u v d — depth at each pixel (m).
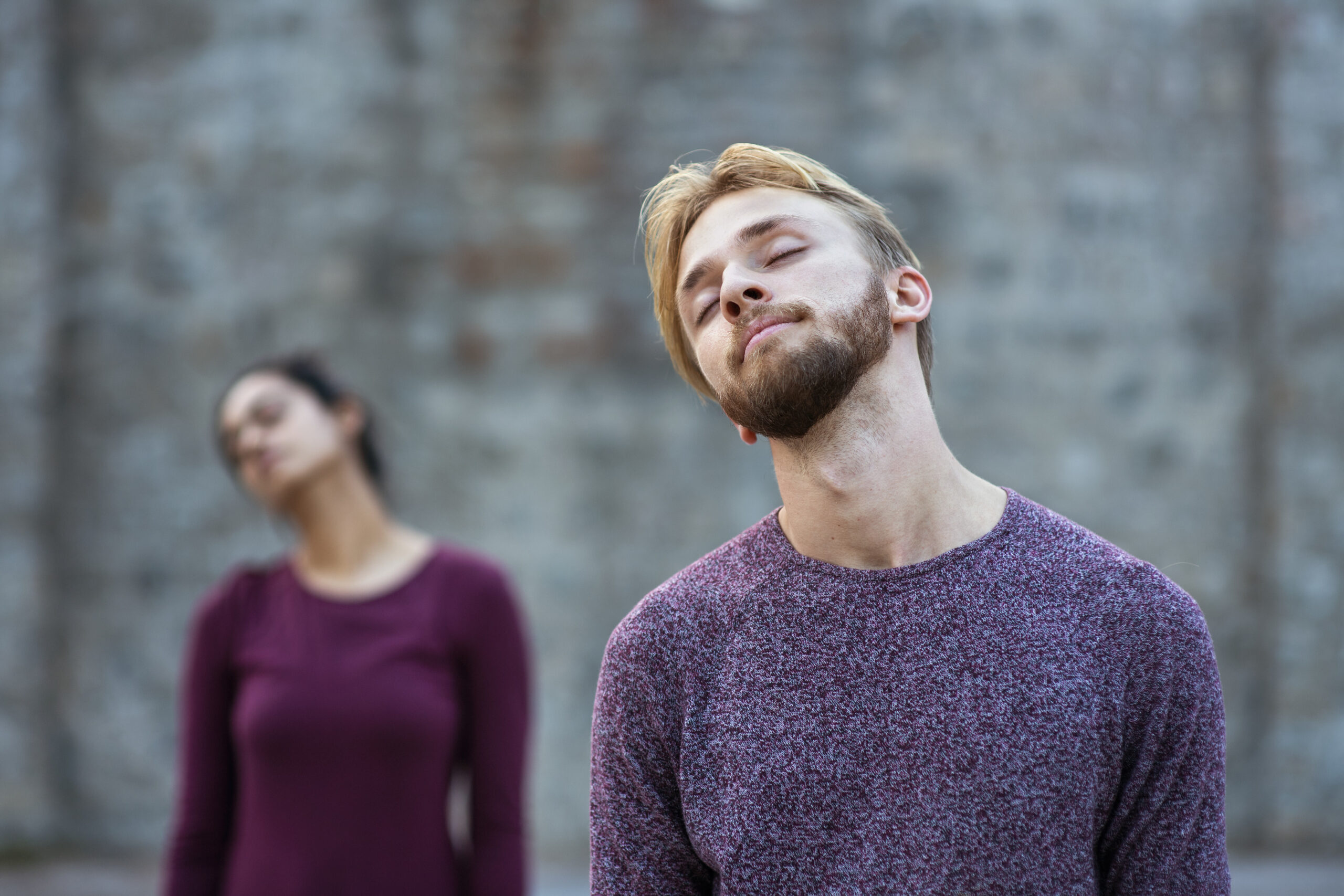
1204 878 1.38
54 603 7.28
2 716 7.10
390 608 2.99
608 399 7.39
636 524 7.34
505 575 3.13
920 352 1.60
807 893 1.37
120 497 7.36
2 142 7.34
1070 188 7.37
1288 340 7.28
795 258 1.48
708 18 7.32
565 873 6.52
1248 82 7.38
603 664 1.58
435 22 7.45
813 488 1.47
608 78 7.37
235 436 3.11
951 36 7.34
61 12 7.48
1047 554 1.44
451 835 2.92
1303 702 7.13
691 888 1.53
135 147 7.45
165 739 7.21
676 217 1.64
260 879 2.80
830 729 1.40
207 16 7.45
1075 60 7.37
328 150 7.41
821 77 7.32
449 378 7.45
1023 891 1.31
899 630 1.41
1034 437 7.31
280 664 2.90
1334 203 7.29
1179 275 7.39
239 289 7.39
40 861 6.89
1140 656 1.38
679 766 1.48
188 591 7.32
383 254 7.43
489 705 3.00
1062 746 1.34
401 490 7.34
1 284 7.30
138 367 7.41
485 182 7.45
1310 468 7.23
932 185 7.33
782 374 1.42
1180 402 7.34
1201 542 7.30
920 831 1.34
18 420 7.26
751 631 1.47
